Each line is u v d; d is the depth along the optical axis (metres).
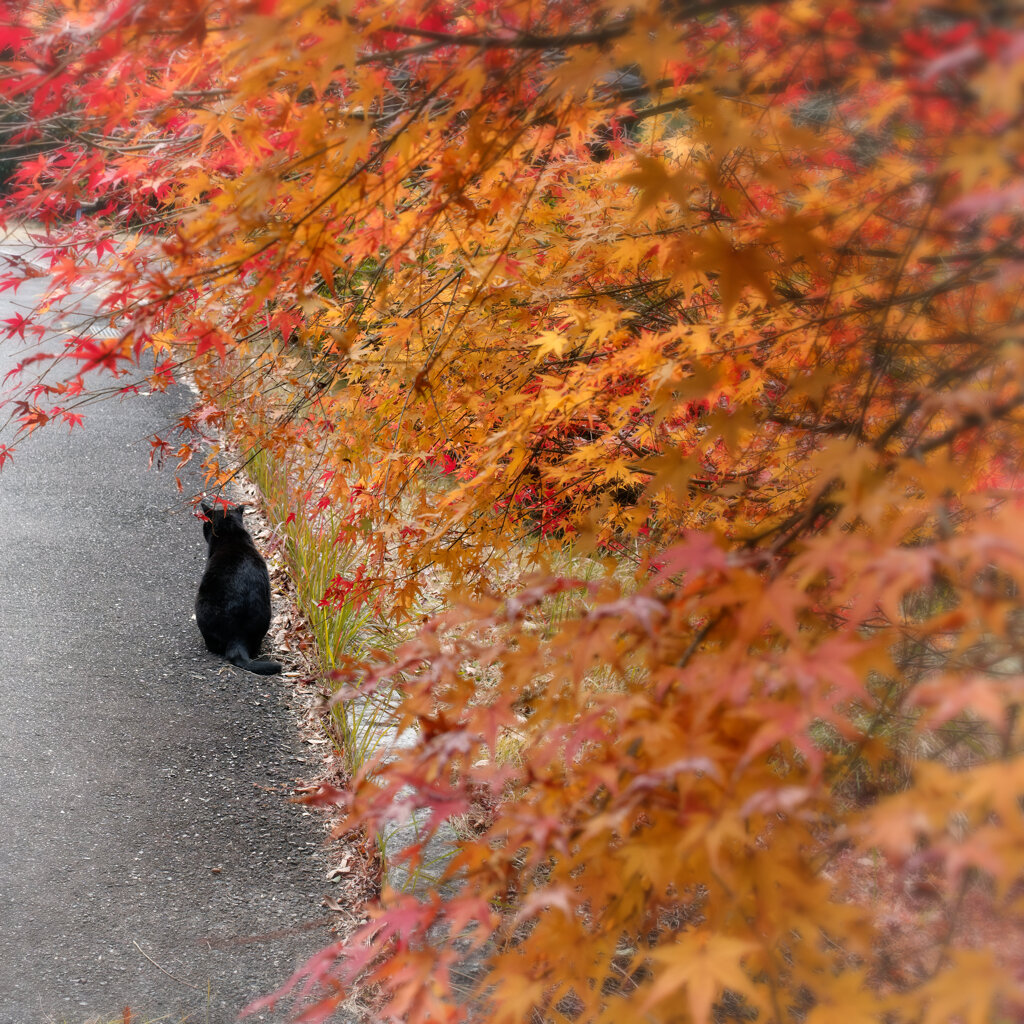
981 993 0.97
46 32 1.70
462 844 1.67
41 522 6.07
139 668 4.59
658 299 2.89
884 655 1.08
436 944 2.72
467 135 1.88
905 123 1.82
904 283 1.98
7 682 4.30
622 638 1.57
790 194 2.05
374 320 2.91
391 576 3.75
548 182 2.61
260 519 6.55
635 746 1.43
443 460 3.23
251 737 4.12
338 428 3.24
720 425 1.73
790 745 1.61
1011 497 1.24
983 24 1.15
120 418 8.00
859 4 1.39
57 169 2.22
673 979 1.15
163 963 2.85
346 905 3.13
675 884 1.67
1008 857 0.95
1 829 3.37
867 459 1.28
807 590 1.57
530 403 2.60
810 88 1.77
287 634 5.09
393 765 1.61
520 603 1.51
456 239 2.28
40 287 9.41
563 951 1.41
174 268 1.82
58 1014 2.63
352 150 1.69
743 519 2.52
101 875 3.20
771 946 1.28
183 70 1.75
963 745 2.00
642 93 1.95
